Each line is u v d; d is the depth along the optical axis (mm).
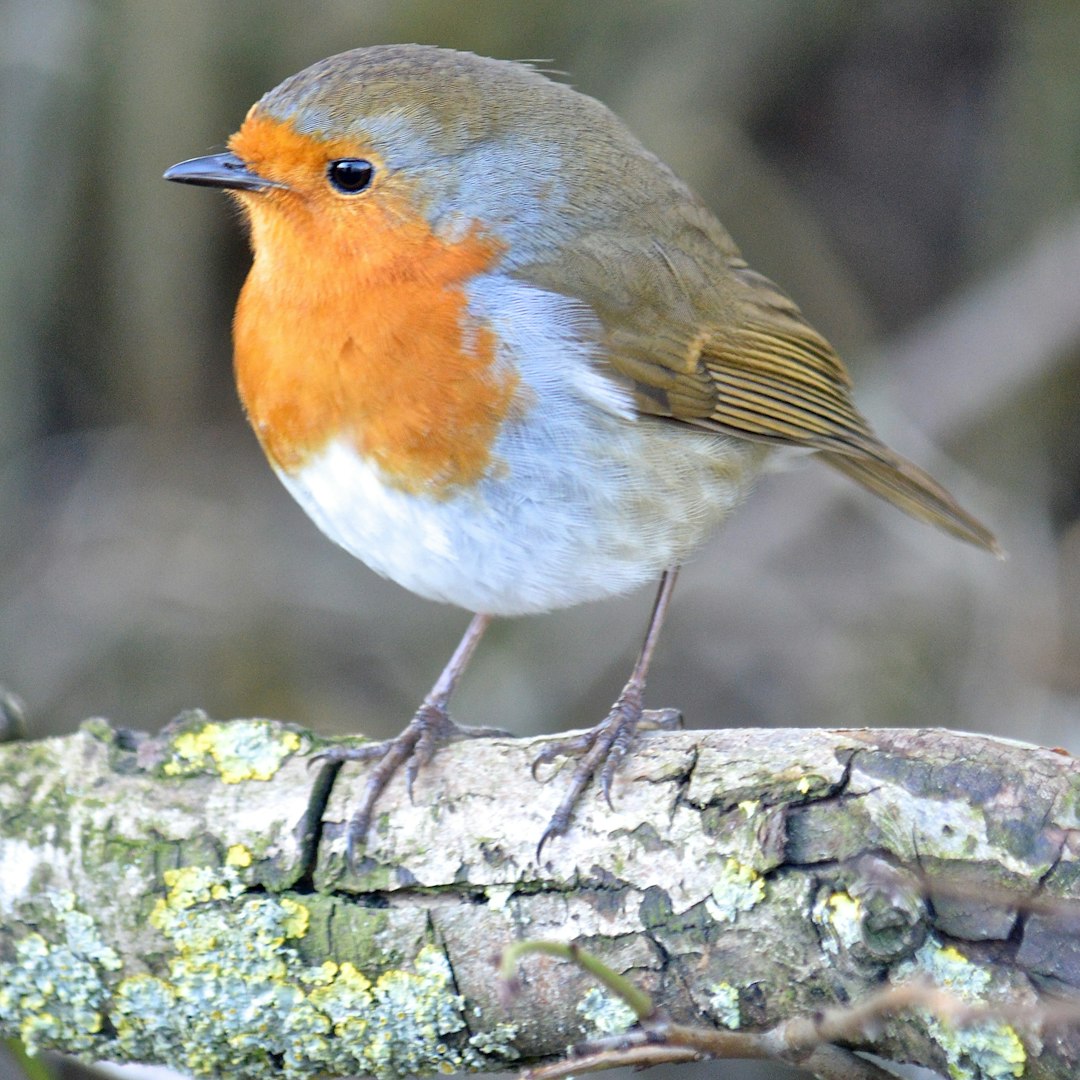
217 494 14383
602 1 14484
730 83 14641
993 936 5363
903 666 13141
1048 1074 5262
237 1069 6539
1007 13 14953
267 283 7570
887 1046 5562
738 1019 5820
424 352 7285
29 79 13625
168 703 13273
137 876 6508
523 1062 6297
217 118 13930
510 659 13547
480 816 6293
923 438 13617
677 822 5965
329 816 6457
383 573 7945
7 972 6645
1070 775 5523
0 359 13906
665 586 8391
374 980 6285
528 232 7875
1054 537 14039
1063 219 14172
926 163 15641
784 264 14641
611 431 7672
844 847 5652
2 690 7402
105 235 14312
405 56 7859
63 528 14000
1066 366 14062
